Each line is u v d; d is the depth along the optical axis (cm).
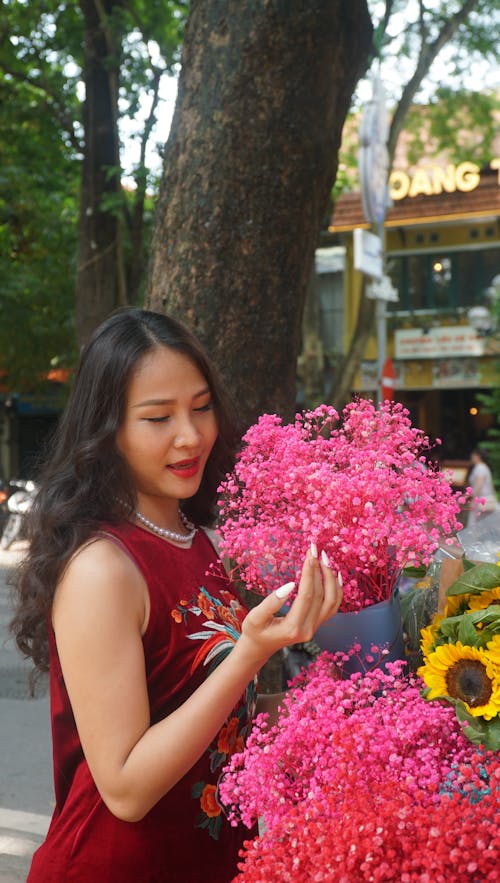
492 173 1812
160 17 887
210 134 291
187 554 155
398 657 154
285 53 285
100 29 852
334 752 126
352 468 147
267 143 289
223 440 168
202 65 293
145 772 129
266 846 121
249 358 298
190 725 129
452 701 133
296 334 307
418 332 1902
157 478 149
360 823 111
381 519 143
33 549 145
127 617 137
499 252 1869
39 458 164
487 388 1977
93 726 133
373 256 841
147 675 143
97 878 140
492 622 135
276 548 145
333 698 134
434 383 1916
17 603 155
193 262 295
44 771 456
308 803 123
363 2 299
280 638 125
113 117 855
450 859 105
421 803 121
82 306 857
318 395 1288
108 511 147
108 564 138
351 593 148
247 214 292
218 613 152
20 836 368
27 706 570
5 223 1309
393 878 108
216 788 149
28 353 1524
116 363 146
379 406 152
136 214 888
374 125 850
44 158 1178
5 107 1072
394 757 125
